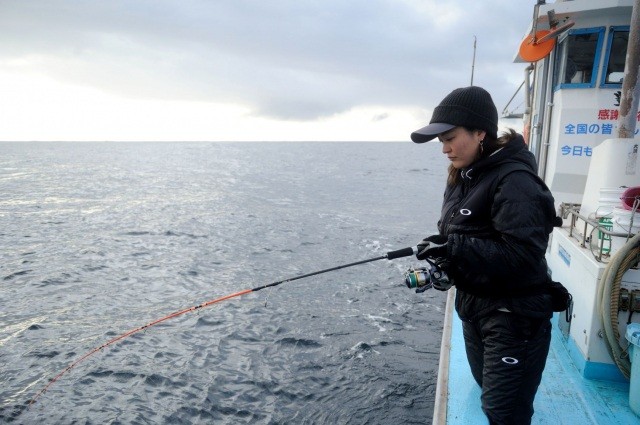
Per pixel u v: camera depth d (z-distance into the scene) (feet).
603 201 11.75
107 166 220.23
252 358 24.41
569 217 16.15
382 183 142.61
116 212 81.10
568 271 13.01
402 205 92.58
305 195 109.81
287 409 19.70
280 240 57.31
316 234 61.41
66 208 85.61
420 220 74.18
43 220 72.33
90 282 38.96
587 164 18.99
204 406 19.88
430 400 20.43
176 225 68.13
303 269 43.65
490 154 7.25
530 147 23.73
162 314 31.19
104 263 45.37
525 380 7.50
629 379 10.21
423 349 25.68
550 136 20.63
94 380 21.93
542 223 6.61
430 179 159.22
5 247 52.70
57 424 18.47
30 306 32.91
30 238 58.18
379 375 22.58
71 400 20.22
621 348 10.28
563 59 19.10
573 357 12.12
